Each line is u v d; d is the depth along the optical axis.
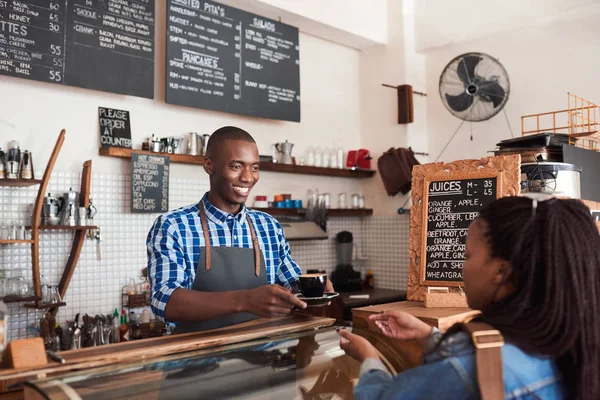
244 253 1.92
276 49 4.13
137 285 3.32
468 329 0.98
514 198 1.05
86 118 3.24
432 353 1.02
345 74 4.84
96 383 1.03
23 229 2.78
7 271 2.88
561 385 0.98
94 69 3.19
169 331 2.01
